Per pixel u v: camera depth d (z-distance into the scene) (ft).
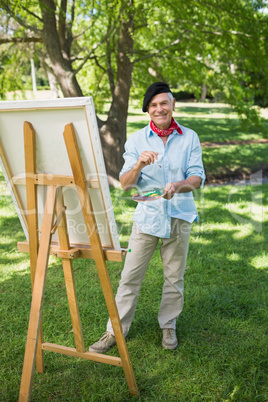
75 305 7.07
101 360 7.20
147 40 27.43
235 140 42.47
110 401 7.13
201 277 11.84
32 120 5.91
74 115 5.60
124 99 24.22
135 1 20.24
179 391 7.36
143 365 8.07
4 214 18.62
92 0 21.36
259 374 7.72
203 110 74.54
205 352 8.41
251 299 10.52
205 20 25.63
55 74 22.99
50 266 12.82
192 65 27.94
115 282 11.76
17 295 10.89
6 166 6.61
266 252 13.84
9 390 7.38
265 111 66.44
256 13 24.75
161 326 8.72
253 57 25.63
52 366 8.05
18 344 8.74
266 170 30.22
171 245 8.00
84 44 29.60
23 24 20.27
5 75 27.89
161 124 7.45
